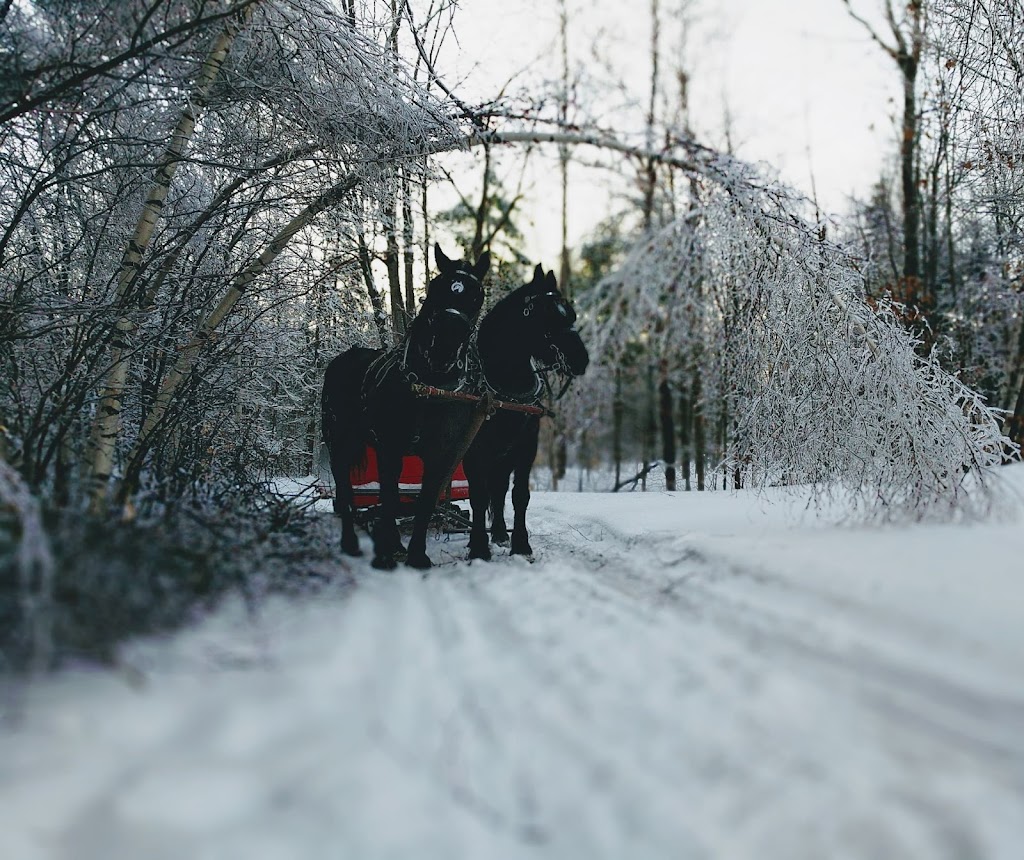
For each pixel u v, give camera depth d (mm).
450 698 3088
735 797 2291
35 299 6145
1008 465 7094
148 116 7137
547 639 3848
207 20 5602
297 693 3012
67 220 7449
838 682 3012
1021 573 3584
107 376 6348
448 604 4695
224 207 7062
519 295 6672
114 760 2432
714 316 8617
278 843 2039
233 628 3740
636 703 2986
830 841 2049
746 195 7172
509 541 7812
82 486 4859
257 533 5488
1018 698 2619
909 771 2359
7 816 2098
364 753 2559
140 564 3656
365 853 2006
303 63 7172
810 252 6812
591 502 10484
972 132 8891
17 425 5547
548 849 2057
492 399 6277
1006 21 8039
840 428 6297
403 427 6348
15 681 2934
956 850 1980
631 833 2133
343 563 5840
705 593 4375
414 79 7680
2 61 5633
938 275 16141
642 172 10547
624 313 12070
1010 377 12875
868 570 4012
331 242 8414
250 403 8703
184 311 7215
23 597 2959
